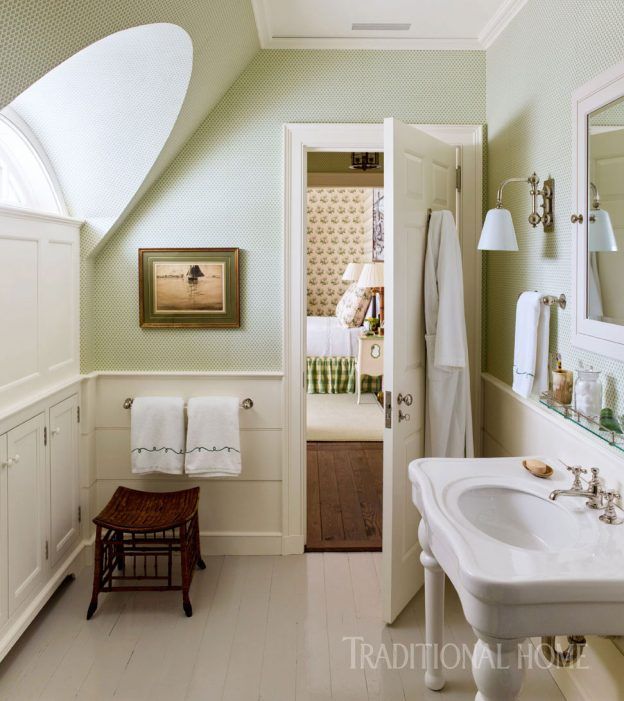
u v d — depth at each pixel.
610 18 1.87
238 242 3.17
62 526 2.81
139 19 1.92
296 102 3.14
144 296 3.16
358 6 2.73
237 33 2.70
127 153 2.84
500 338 3.02
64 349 2.87
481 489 1.95
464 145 3.16
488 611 1.36
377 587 2.90
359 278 7.10
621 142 1.76
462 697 2.14
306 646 2.43
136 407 3.07
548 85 2.38
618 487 1.76
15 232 2.36
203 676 2.24
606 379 1.93
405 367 2.61
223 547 3.25
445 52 3.15
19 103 2.64
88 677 2.22
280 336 3.20
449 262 2.72
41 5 1.49
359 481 4.32
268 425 3.21
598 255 1.92
